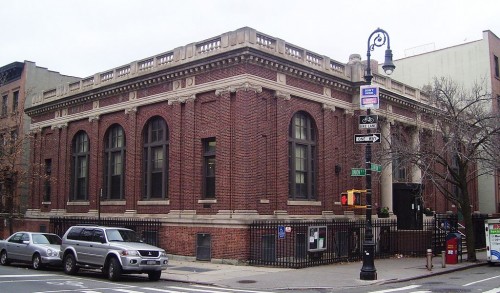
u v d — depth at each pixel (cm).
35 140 4003
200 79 2728
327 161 2980
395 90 3528
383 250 2972
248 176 2467
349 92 3194
